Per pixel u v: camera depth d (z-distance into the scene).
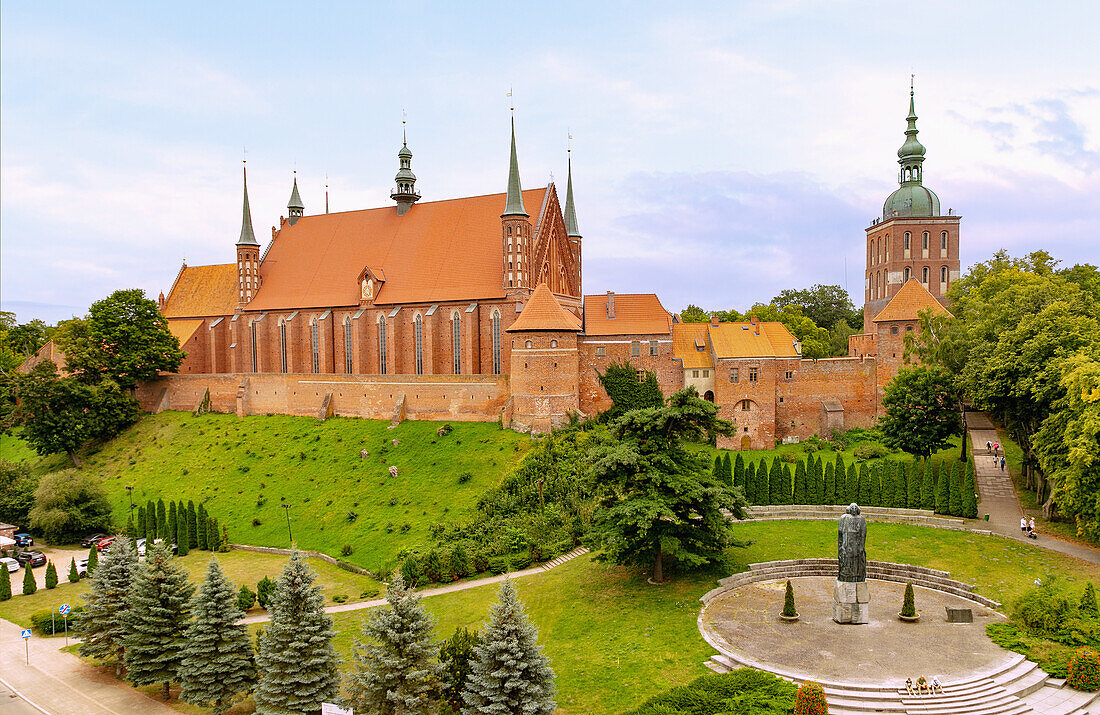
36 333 152.38
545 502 65.75
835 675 36.12
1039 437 53.84
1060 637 39.34
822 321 151.88
